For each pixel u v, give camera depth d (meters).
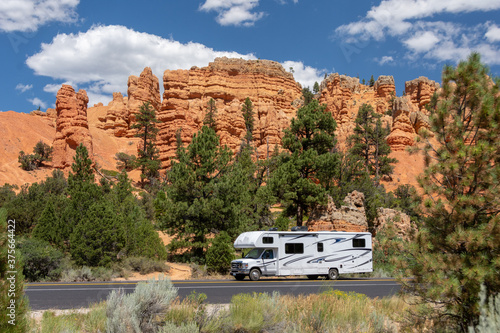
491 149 7.72
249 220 35.00
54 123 124.50
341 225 32.38
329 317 9.52
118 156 100.50
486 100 8.08
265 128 113.50
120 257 25.05
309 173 41.47
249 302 9.51
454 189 8.28
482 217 8.02
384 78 146.88
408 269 8.29
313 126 42.62
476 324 7.26
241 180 31.94
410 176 85.06
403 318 9.83
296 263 21.78
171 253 30.84
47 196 39.19
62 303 11.67
